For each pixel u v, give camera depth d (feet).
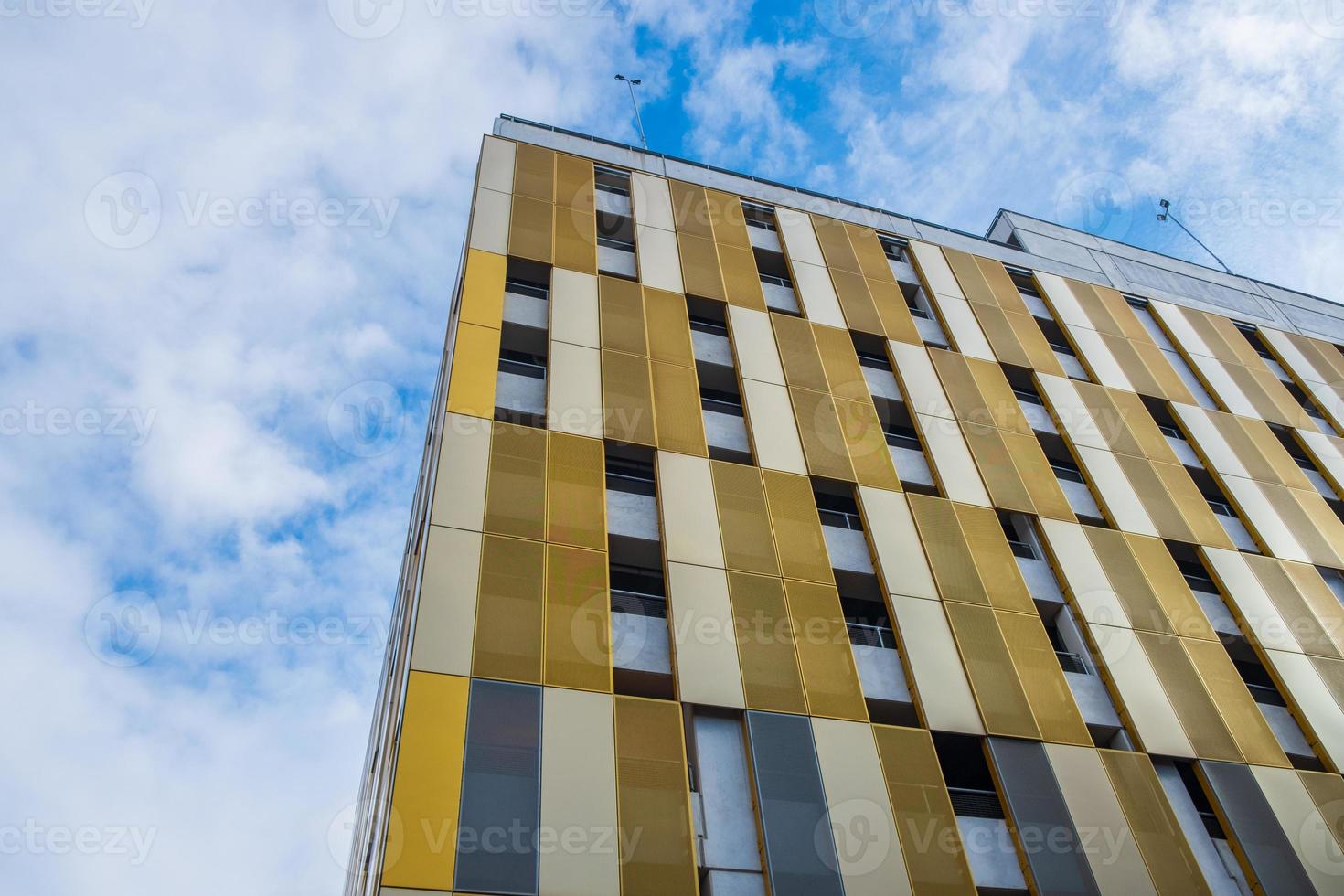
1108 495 86.79
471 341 74.84
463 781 47.93
